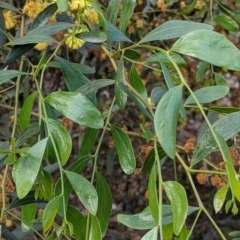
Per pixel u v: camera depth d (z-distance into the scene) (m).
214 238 2.16
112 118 1.84
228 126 0.69
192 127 2.46
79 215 0.73
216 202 0.66
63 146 0.69
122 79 0.78
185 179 2.12
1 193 0.86
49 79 2.05
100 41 0.76
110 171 1.27
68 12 0.93
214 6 1.64
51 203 0.66
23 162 0.66
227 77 2.25
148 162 0.85
